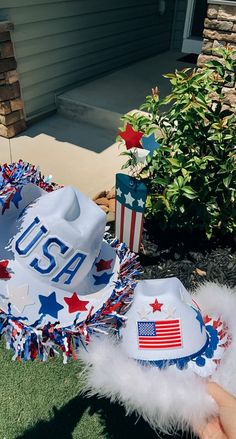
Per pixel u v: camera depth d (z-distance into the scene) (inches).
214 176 39.8
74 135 66.4
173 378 17.7
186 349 18.3
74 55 73.1
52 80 70.3
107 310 15.2
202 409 17.4
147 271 39.6
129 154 37.6
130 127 33.8
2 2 54.2
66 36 68.9
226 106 51.9
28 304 14.1
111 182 54.4
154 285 20.0
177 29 103.3
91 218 14.5
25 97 65.6
